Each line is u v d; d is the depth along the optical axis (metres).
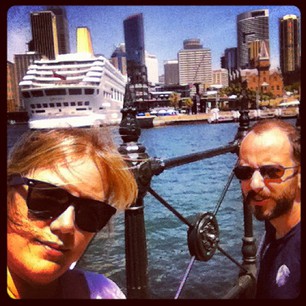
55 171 0.53
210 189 11.20
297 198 0.90
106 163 0.58
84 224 0.55
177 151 14.70
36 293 0.57
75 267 0.76
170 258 6.56
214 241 1.04
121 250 4.75
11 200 0.52
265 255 0.97
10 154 0.53
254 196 0.94
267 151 0.91
